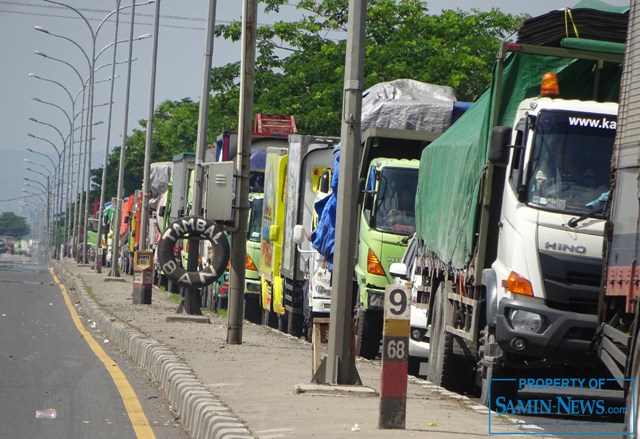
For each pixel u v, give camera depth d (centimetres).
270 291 5228
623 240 2030
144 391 2727
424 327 3269
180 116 16588
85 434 2052
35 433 2042
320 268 4328
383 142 4041
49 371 3070
